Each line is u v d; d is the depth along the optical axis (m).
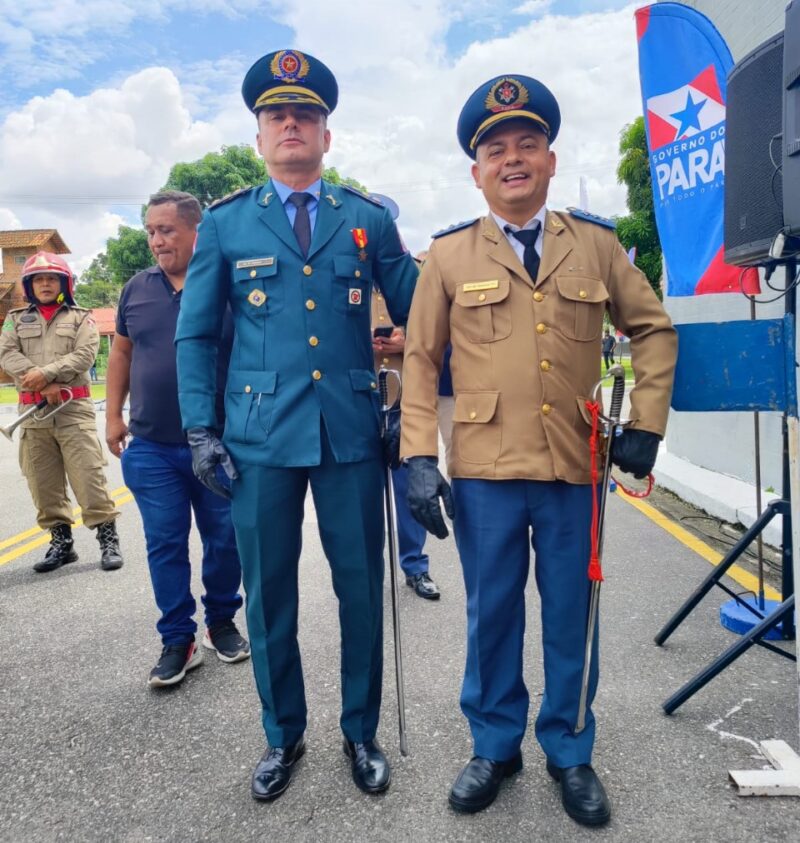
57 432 4.42
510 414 2.04
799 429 2.08
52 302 4.50
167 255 2.95
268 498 2.12
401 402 2.16
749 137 2.14
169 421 2.94
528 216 2.12
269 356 2.13
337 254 2.16
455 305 2.11
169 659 2.92
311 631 3.38
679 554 4.34
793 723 2.43
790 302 2.11
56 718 2.69
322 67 2.16
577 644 2.10
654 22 3.42
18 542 5.29
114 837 2.03
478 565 2.10
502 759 2.12
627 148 18.59
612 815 2.02
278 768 2.21
